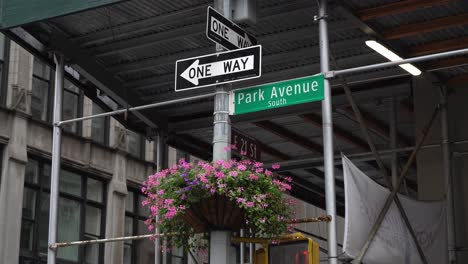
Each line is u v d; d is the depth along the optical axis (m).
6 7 11.04
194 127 14.83
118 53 12.38
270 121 15.71
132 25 11.44
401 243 11.12
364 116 15.47
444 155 12.95
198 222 8.48
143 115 14.19
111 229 31.59
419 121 13.45
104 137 32.09
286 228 8.54
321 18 9.57
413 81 13.50
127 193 33.06
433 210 12.22
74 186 30.05
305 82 8.90
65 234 29.16
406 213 11.70
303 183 20.17
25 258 26.91
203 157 16.39
